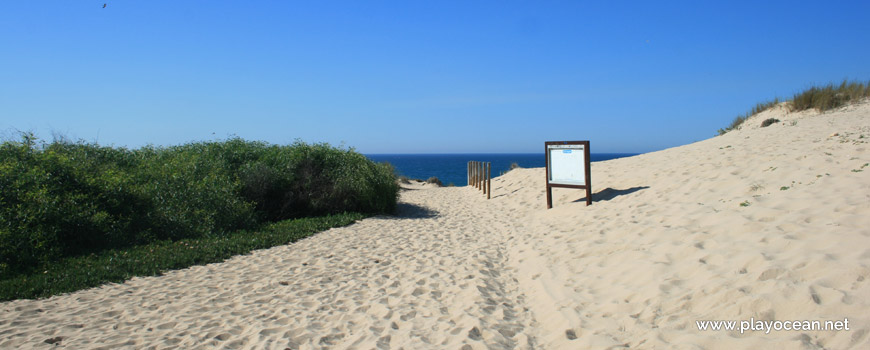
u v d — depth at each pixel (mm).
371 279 6520
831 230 4598
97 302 5656
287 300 5691
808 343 2941
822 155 8727
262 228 10789
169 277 6820
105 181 9672
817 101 17984
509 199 14727
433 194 19969
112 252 8016
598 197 10938
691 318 3785
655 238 6215
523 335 4293
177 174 11359
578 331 4164
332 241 9336
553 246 7434
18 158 9219
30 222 7574
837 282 3512
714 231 5746
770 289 3725
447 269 6855
